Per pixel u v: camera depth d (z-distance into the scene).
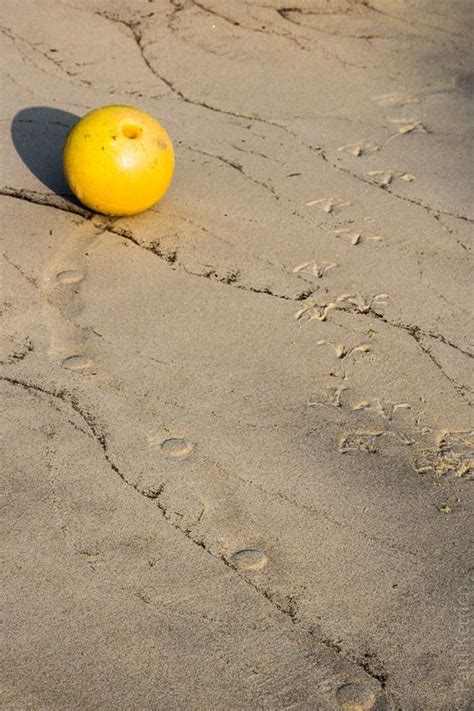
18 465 2.67
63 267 3.05
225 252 3.10
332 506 2.63
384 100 3.63
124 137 3.07
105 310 2.96
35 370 2.83
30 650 2.46
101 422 2.74
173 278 3.03
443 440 2.73
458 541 2.59
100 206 3.12
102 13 3.96
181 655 2.46
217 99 3.61
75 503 2.62
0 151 3.37
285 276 3.05
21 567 2.54
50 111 3.52
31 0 4.00
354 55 3.83
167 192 3.26
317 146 3.44
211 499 2.64
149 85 3.65
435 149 3.44
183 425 2.74
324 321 2.95
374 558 2.57
